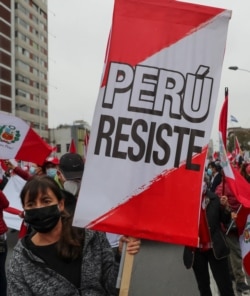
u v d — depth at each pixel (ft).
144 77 8.89
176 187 8.76
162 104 8.89
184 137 8.87
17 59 313.94
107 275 8.51
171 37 8.93
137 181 8.75
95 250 8.42
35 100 339.36
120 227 8.59
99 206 8.63
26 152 21.48
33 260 7.96
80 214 8.52
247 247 16.98
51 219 8.07
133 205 8.69
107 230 8.57
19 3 313.94
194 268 16.94
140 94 8.87
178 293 20.07
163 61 8.91
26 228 18.37
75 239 8.15
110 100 8.84
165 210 8.70
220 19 8.95
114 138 8.79
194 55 8.96
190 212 8.70
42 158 21.56
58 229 8.36
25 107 323.37
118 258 8.91
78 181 16.06
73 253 8.06
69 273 8.07
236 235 20.39
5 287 17.72
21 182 22.70
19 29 314.35
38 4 342.23
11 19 302.86
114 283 8.52
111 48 8.89
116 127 8.80
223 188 18.57
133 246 8.66
